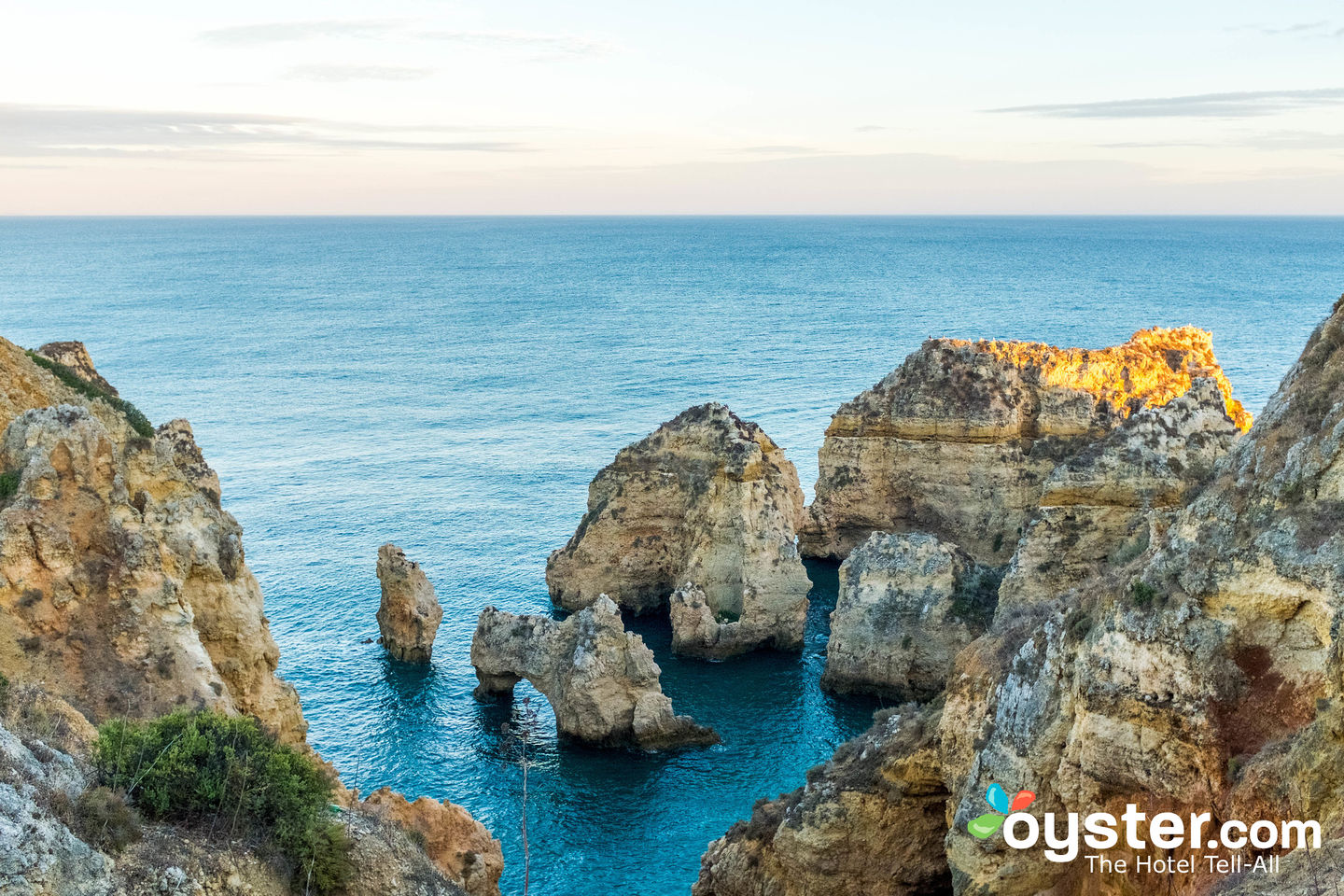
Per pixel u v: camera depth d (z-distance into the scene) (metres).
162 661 38.22
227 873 27.86
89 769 28.81
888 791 40.75
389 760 63.88
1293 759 27.88
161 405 168.75
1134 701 31.80
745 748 66.75
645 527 89.69
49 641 36.62
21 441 40.00
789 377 192.00
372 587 89.94
